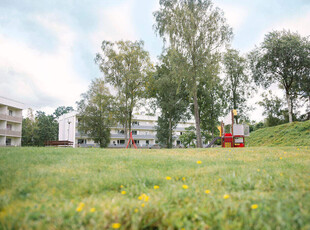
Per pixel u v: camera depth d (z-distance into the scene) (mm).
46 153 8609
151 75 31469
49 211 2670
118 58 30625
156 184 4316
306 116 39750
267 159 7281
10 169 5156
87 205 2900
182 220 2436
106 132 38500
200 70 23500
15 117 41281
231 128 21203
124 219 2439
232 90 34500
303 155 8102
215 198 3104
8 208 2811
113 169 5656
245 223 2225
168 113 34594
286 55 31031
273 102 42062
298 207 2426
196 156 8414
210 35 23281
